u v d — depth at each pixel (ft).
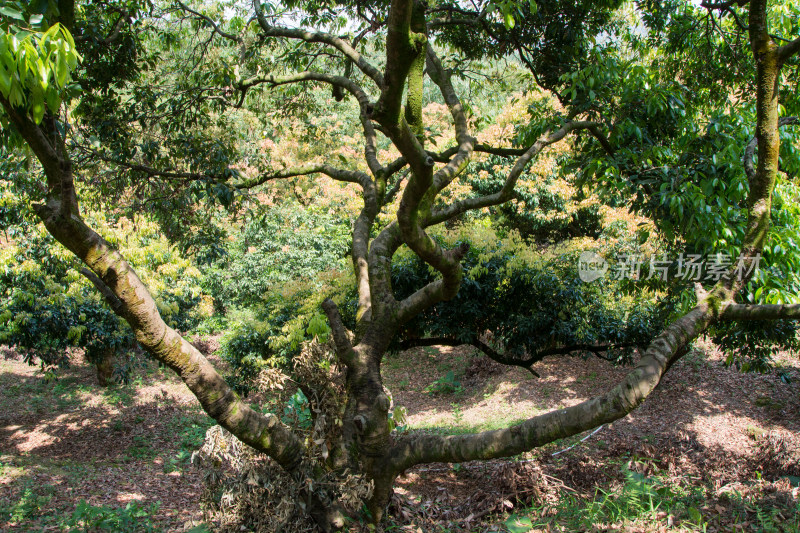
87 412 40.65
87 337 34.22
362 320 14.90
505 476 18.49
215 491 12.87
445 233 24.68
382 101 8.25
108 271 9.55
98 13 20.45
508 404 36.91
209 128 28.22
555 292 24.30
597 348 26.99
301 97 31.22
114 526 17.33
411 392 44.52
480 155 46.50
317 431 12.93
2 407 41.09
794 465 19.63
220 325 58.13
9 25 6.98
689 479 18.45
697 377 35.09
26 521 19.45
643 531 12.25
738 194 16.80
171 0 26.35
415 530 14.12
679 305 22.36
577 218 51.47
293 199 56.80
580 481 19.51
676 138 19.45
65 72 7.05
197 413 41.22
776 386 32.24
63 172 9.11
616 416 10.88
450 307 23.88
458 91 51.26
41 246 33.01
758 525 12.17
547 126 19.49
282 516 11.76
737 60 21.81
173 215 27.14
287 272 51.06
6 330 31.40
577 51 21.12
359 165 48.08
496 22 22.44
